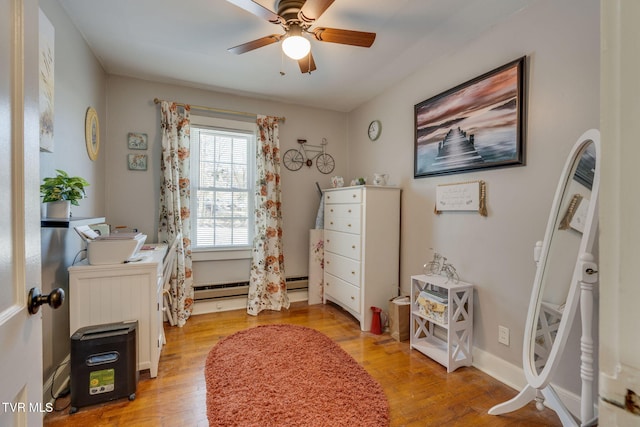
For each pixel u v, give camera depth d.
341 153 4.19
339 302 3.40
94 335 1.80
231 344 2.59
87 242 1.95
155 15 2.11
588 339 1.37
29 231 0.72
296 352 2.45
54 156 1.86
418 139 2.87
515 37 2.03
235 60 2.76
